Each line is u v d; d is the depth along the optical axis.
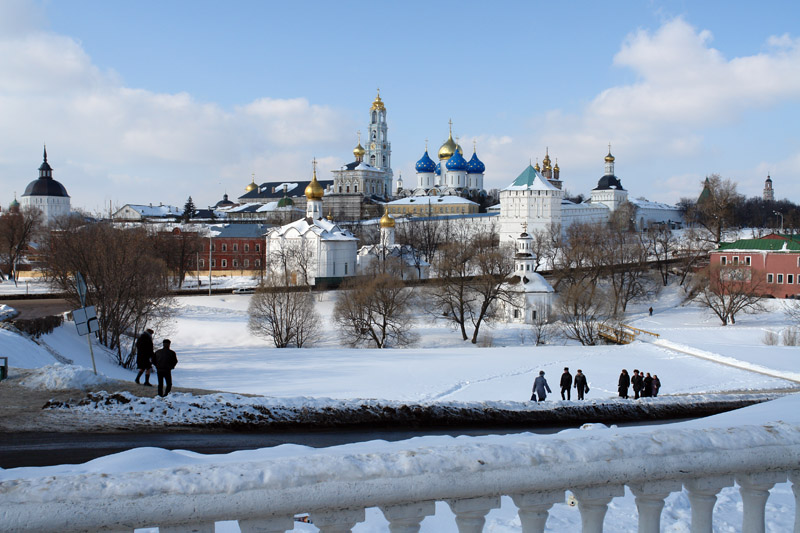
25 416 20.14
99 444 17.53
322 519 5.29
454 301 100.38
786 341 76.94
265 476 5.05
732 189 175.75
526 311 105.56
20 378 24.58
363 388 43.09
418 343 90.56
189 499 4.88
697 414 28.50
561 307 101.00
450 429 22.75
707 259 145.75
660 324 101.31
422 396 40.06
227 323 97.81
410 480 5.23
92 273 67.25
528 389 44.78
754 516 6.14
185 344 89.44
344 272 144.50
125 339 72.75
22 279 149.38
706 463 5.74
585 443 5.69
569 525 9.34
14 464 15.12
